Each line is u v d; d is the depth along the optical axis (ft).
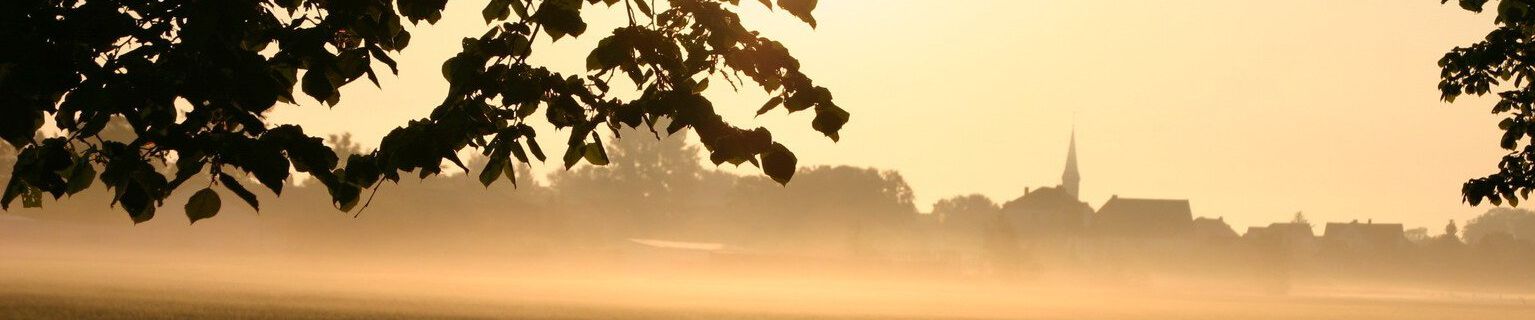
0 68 17.26
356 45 20.49
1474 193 57.88
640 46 19.39
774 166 19.70
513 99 19.04
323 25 18.47
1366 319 303.89
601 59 19.44
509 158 19.54
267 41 18.78
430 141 18.72
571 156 20.45
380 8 19.22
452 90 19.22
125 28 17.61
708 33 20.03
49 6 17.54
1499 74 57.11
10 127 17.13
